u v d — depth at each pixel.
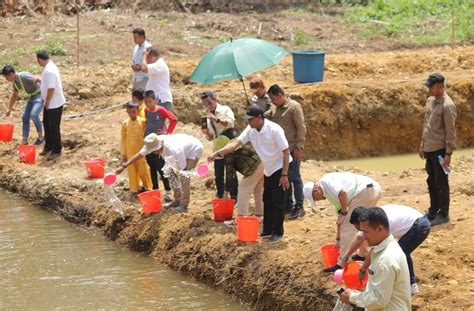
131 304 13.45
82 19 34.31
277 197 13.79
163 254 15.20
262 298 13.09
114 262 15.25
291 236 14.18
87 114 23.83
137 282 14.33
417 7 38.47
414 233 11.23
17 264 15.16
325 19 37.56
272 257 13.39
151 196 15.98
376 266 9.57
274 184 13.75
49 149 20.47
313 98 25.83
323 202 16.22
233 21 35.75
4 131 21.48
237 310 13.18
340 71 28.77
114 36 31.91
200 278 14.29
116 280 14.41
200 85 26.80
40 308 13.34
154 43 31.44
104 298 13.67
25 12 34.78
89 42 30.80
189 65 27.69
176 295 13.77
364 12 38.22
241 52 15.42
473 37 34.81
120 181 18.16
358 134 26.30
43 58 19.89
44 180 18.81
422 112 26.66
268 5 39.31
